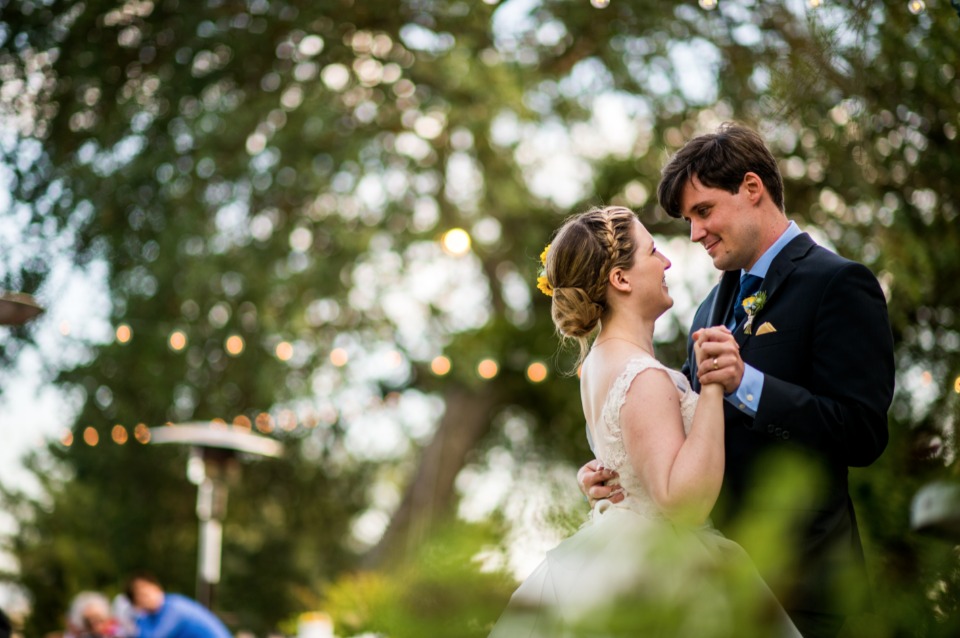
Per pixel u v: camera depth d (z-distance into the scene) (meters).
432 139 10.22
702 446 2.03
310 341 10.58
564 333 2.47
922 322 5.26
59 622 12.78
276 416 10.70
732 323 2.66
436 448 11.84
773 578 0.78
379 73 9.41
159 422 10.34
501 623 0.90
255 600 14.21
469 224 10.93
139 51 8.77
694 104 8.72
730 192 2.46
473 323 11.40
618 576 0.82
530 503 1.14
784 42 5.70
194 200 9.23
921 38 3.91
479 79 8.70
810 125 5.34
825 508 2.13
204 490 7.41
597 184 9.98
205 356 10.15
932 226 5.20
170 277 9.25
